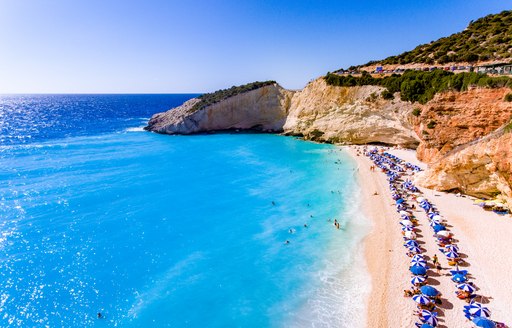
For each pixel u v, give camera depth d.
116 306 20.84
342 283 22.31
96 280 23.48
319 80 80.44
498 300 19.05
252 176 48.69
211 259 26.03
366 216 32.56
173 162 58.66
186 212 35.44
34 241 29.09
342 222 31.64
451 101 41.88
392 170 47.34
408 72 59.91
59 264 25.48
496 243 25.06
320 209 35.16
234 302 20.94
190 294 21.81
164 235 30.19
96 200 39.16
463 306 18.75
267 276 23.52
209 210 35.91
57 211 35.78
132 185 44.94
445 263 23.05
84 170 52.84
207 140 82.06
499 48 57.84
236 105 92.81
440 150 43.50
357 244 27.27
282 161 57.78
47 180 47.12
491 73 39.47
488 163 31.53
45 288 22.58
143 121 135.88
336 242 27.89
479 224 28.22
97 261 25.94
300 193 40.44
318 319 19.12
